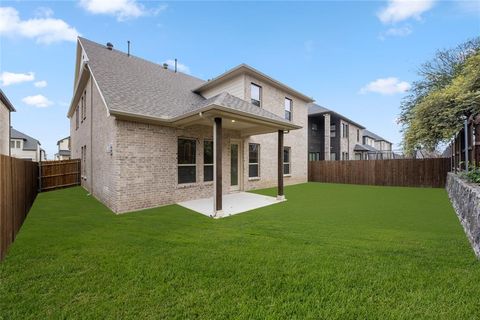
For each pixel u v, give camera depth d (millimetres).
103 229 5254
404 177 14383
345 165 16422
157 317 2338
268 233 4898
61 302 2582
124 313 2398
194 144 9445
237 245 4203
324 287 2820
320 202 8641
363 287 2809
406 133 13805
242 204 8297
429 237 4527
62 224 5691
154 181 7996
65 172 13203
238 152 11742
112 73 9367
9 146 18078
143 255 3777
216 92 12484
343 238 4523
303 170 16641
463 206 5488
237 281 2977
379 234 4742
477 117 6859
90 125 10797
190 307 2488
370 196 10109
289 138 15227
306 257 3641
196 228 5316
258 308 2457
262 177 13109
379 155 26703
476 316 2305
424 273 3098
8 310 2455
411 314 2338
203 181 9602
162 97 9555
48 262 3541
